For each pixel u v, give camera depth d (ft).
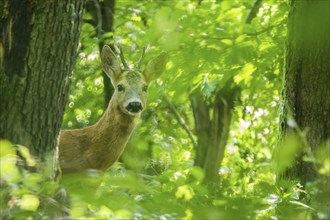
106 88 66.85
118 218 24.18
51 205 26.02
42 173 28.81
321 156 35.29
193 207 25.16
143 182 25.12
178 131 84.53
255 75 59.36
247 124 82.58
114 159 47.83
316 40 35.14
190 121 90.38
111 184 24.25
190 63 53.06
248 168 67.21
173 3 69.51
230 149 84.28
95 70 71.20
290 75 38.04
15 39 30.89
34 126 31.17
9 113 30.83
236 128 85.30
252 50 52.85
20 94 30.86
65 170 46.16
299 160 35.94
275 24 55.57
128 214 24.25
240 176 66.03
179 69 53.98
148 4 72.90
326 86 36.78
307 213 27.68
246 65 55.31
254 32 55.42
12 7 30.96
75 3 31.65
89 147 47.06
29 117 31.04
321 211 27.66
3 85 30.86
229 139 85.25
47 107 31.42
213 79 56.49
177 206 24.84
